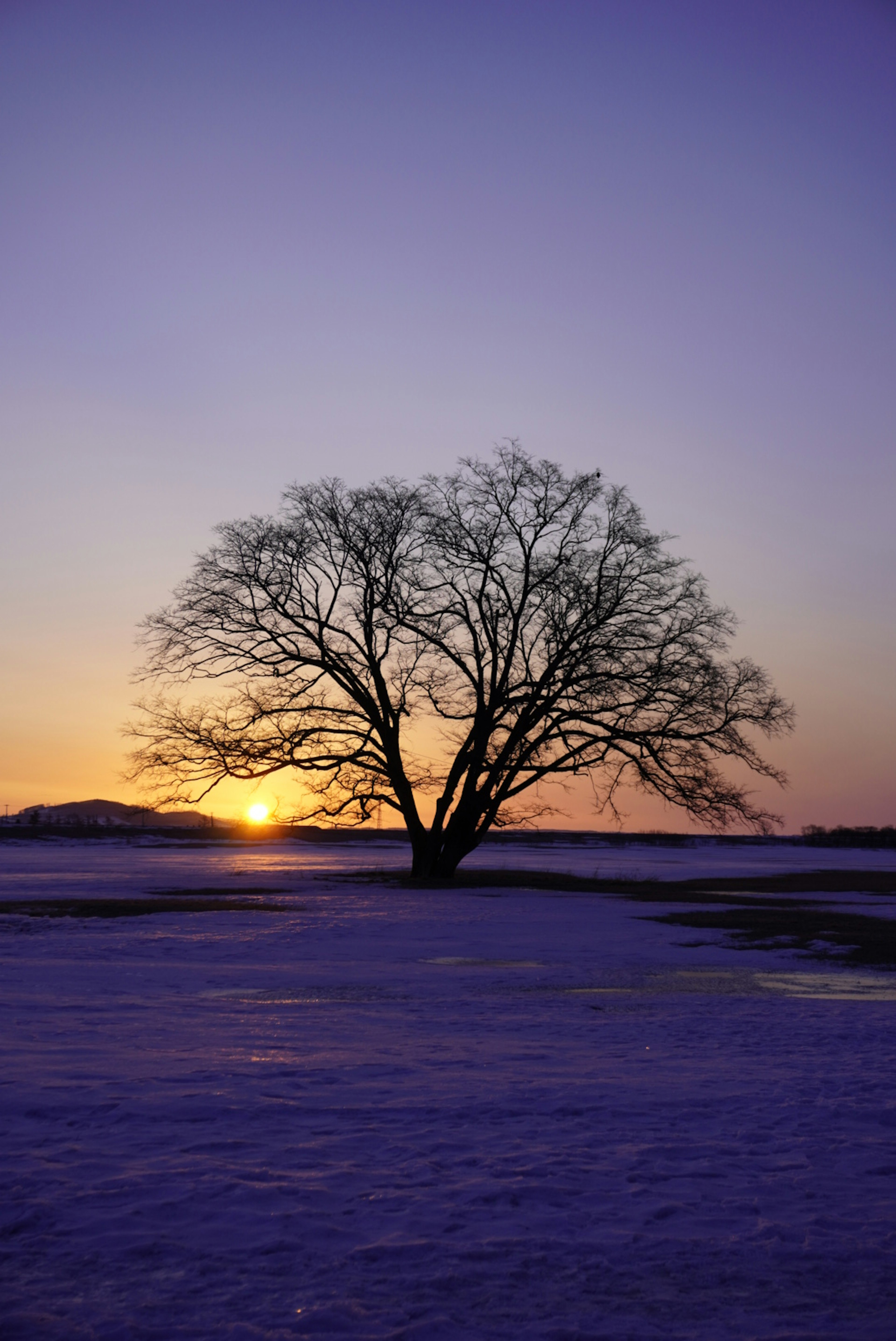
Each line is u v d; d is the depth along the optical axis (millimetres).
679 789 36938
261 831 126875
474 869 48906
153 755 37375
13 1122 6758
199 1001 12867
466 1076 8586
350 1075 8477
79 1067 8312
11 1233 4988
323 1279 4629
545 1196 5715
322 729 37438
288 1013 11984
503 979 15664
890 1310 4500
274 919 23656
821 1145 6809
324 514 38219
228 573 37812
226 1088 7781
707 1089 8328
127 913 24703
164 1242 4930
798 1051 10141
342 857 65875
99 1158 6059
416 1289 4574
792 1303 4547
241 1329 4137
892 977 16266
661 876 46250
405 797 38875
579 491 38062
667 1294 4602
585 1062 9383
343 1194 5641
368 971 16266
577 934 21531
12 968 15289
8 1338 4008
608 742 36938
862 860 76812
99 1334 4070
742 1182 6066
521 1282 4684
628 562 37875
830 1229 5363
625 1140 6844
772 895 33156
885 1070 9219
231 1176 5828
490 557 37781
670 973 16469
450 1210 5465
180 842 104062
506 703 37125
